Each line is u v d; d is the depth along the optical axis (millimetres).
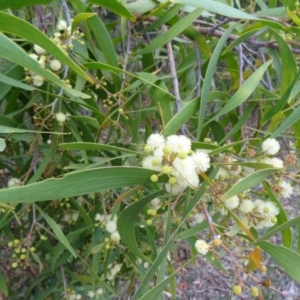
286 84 216
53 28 269
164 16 238
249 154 180
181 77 333
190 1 185
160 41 237
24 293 359
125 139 266
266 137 207
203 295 657
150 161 151
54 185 129
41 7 284
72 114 239
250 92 186
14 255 270
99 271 343
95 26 218
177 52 415
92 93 293
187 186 159
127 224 178
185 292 656
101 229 297
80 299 377
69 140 265
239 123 206
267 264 686
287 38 268
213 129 233
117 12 201
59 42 203
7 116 234
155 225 250
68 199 283
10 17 135
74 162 265
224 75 378
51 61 206
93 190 138
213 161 185
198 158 148
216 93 235
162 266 167
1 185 328
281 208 183
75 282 365
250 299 631
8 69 229
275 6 309
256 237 204
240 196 175
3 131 160
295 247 673
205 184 152
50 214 309
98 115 242
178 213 240
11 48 137
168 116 198
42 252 342
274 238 708
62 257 311
